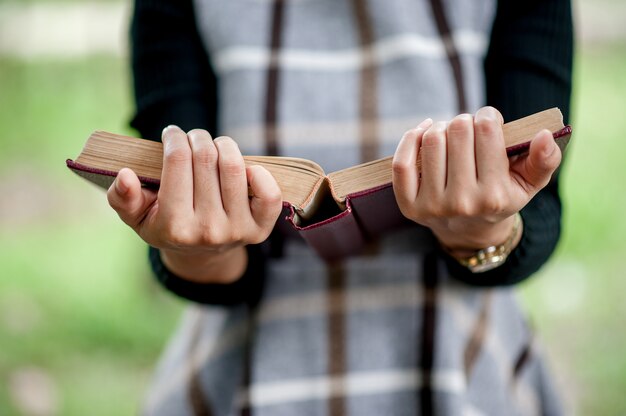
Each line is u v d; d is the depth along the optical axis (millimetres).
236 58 998
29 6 5426
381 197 769
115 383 2545
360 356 981
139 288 2885
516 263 883
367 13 995
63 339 2719
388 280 999
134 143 760
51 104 4719
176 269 934
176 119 996
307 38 1009
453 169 705
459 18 980
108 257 3135
